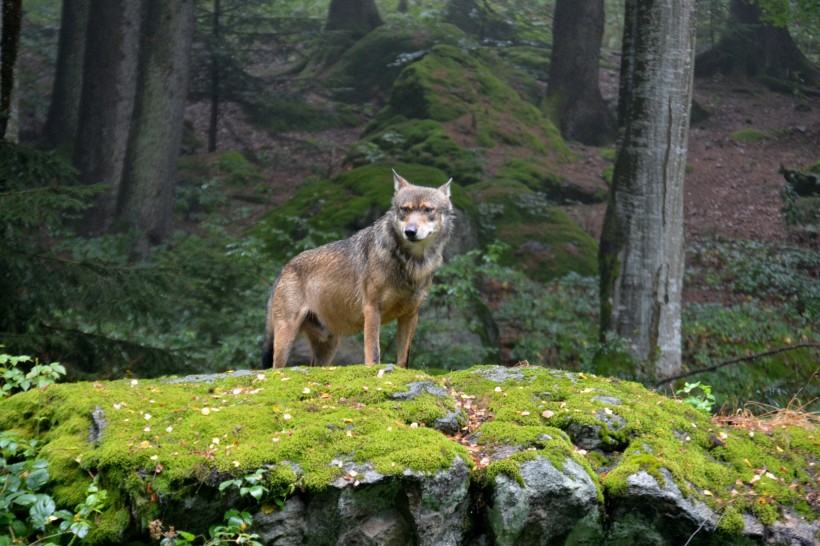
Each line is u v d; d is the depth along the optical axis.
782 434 6.31
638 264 13.84
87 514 4.93
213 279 11.91
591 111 27.45
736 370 13.64
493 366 7.10
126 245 19.58
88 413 5.64
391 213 7.41
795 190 22.66
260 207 23.36
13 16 12.02
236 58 28.31
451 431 5.78
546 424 5.93
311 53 33.78
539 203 19.47
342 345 13.18
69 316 10.97
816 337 14.98
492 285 16.69
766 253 19.34
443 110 23.39
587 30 27.30
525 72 29.64
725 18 34.06
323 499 4.90
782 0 26.02
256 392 6.04
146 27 21.23
